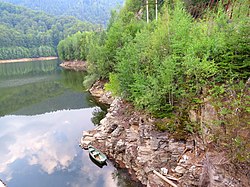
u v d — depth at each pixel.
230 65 18.97
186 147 20.33
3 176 26.48
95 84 59.09
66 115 45.25
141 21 50.03
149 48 27.80
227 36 19.92
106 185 23.75
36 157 30.39
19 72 107.38
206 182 17.30
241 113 15.41
